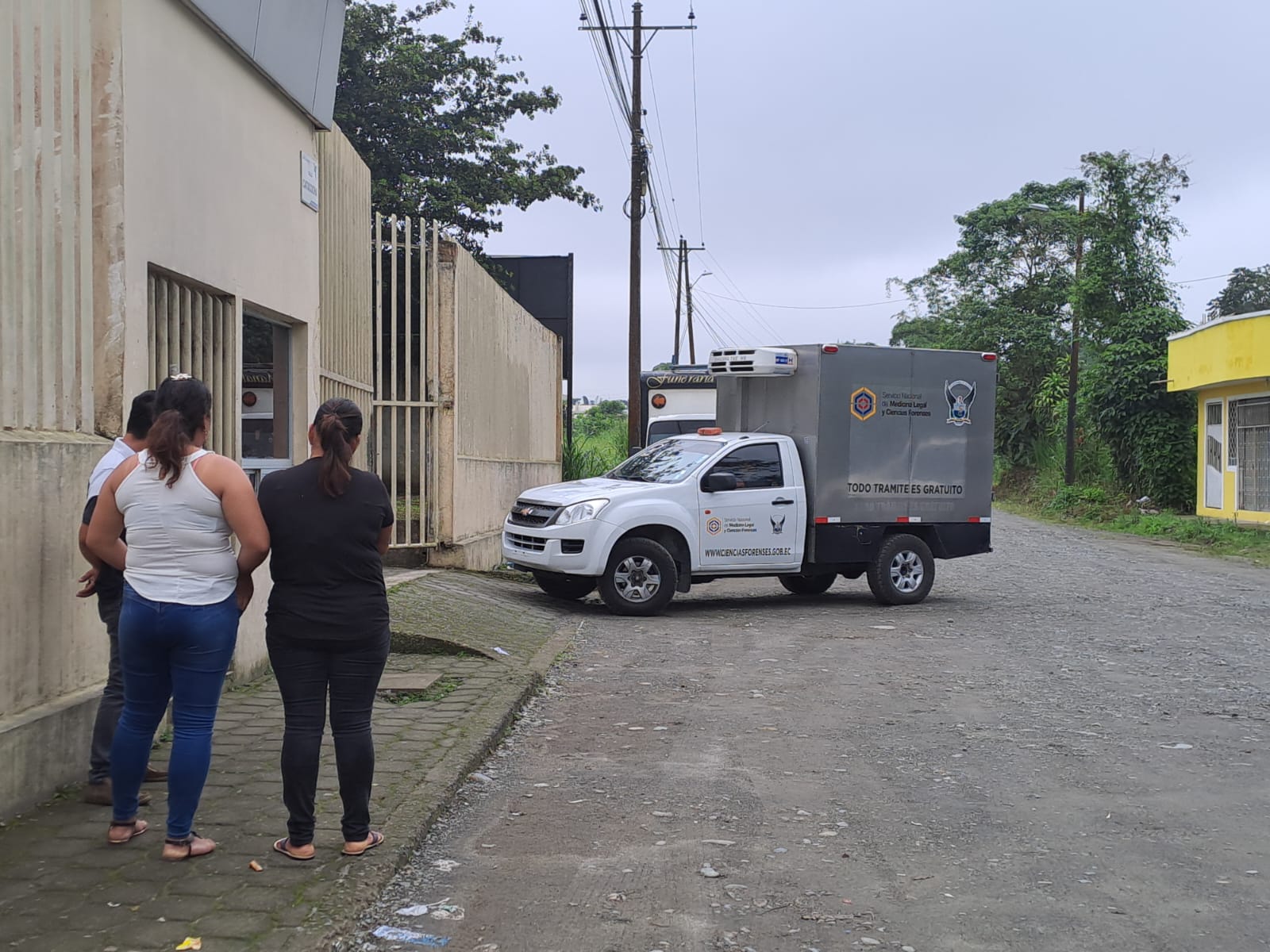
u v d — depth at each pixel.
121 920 3.96
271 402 8.72
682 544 12.72
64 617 5.39
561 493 12.77
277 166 8.20
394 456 13.80
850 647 10.59
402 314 14.47
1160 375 32.03
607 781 6.11
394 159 25.97
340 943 3.92
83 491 5.53
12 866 4.41
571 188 27.59
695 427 23.50
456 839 5.15
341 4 9.01
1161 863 4.91
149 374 6.38
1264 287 56.09
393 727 6.86
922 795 5.89
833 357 13.16
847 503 13.30
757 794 5.89
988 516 14.06
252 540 4.42
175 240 6.53
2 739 4.84
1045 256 42.59
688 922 4.25
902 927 4.21
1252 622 12.41
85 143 5.69
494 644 9.91
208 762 4.53
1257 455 26.89
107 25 5.80
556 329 28.77
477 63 27.20
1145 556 21.44
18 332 5.12
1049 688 8.69
